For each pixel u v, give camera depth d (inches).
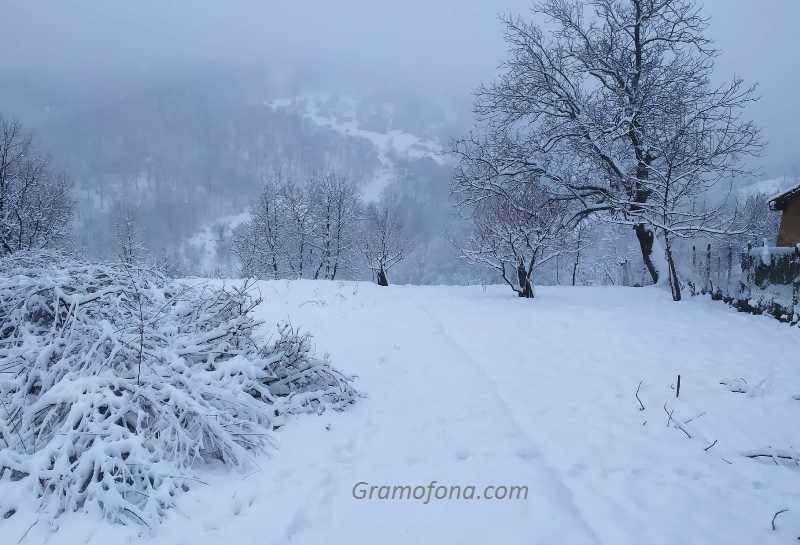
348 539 125.8
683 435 189.9
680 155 540.4
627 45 687.7
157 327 201.3
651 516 139.5
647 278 971.3
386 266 988.6
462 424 193.9
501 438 182.4
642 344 315.3
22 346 194.2
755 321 384.5
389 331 340.5
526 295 529.3
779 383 242.7
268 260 1368.1
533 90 703.1
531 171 690.8
